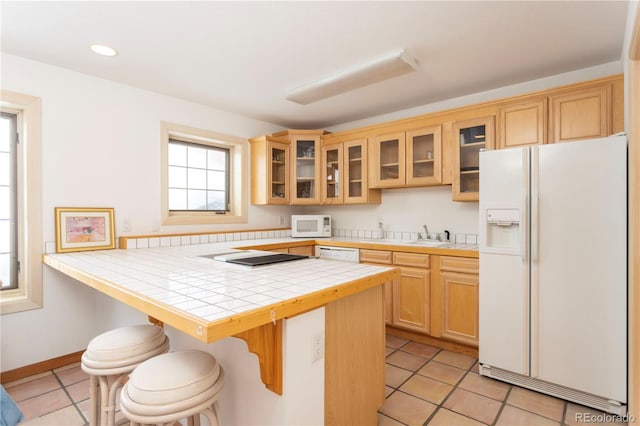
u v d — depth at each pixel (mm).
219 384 1101
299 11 1793
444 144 2957
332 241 3430
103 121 2666
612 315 1790
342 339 1391
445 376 2244
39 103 2357
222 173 3730
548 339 1972
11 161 2361
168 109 3078
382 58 2320
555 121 2385
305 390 1190
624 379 1760
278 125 4141
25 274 2363
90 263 1893
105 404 1312
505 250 2117
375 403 1615
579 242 1875
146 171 2922
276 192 3814
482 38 2088
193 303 1028
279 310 1022
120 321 2697
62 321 2445
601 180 1818
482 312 2217
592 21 1899
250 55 2297
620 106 2158
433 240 3338
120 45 2152
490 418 1772
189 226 3252
